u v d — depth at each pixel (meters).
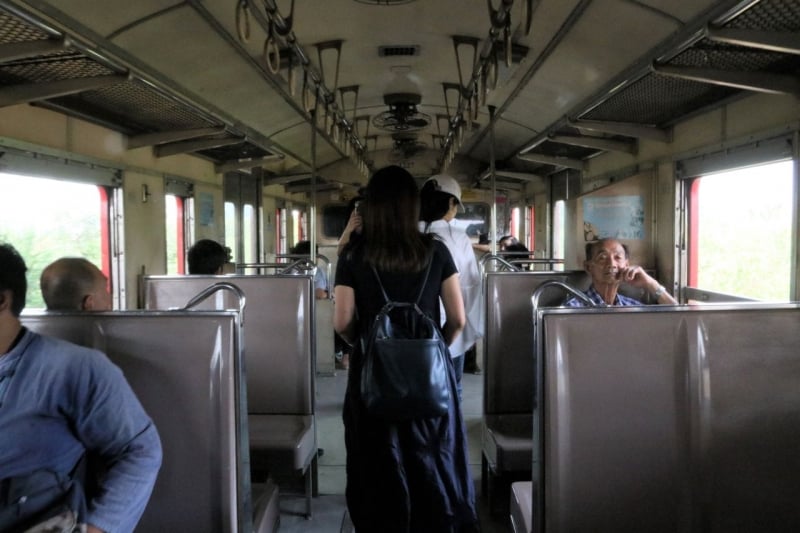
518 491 2.36
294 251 6.92
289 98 5.99
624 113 4.67
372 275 2.27
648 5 3.23
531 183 10.59
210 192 7.27
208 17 3.70
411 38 4.74
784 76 3.35
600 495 1.90
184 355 1.93
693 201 4.86
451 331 2.44
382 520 2.21
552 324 1.88
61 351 1.45
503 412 3.27
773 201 3.77
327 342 6.18
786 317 1.95
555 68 4.75
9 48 2.82
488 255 3.89
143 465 1.47
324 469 3.79
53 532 1.30
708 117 4.41
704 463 1.93
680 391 1.92
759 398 1.94
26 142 3.85
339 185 12.12
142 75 3.69
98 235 4.87
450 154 8.64
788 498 1.96
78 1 3.05
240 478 1.97
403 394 2.10
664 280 5.09
